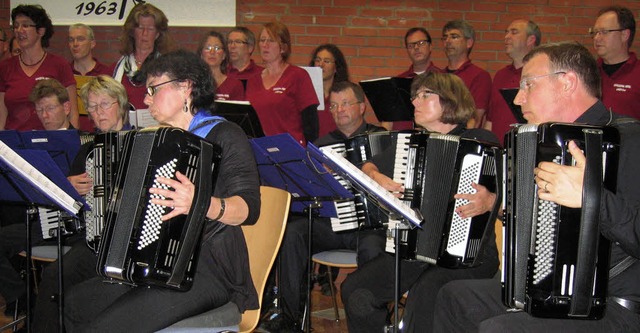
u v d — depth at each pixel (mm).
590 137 2111
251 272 2803
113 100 3654
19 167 2527
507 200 2266
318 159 2822
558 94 2340
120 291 2621
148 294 2389
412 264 3188
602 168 2105
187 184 2273
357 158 3740
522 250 2217
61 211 2895
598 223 2088
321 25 6082
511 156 2244
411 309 3051
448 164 2975
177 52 2605
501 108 4883
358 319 3234
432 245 2998
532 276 2178
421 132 3033
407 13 6059
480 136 3320
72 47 5309
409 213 2531
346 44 6086
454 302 2678
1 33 5418
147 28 4617
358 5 6070
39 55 4926
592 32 4652
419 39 5262
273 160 3369
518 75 4844
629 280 2232
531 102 2385
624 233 2072
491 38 6082
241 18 6062
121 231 2301
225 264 2504
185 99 2600
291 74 4785
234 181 2471
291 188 3535
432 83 3346
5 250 3889
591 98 2340
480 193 2947
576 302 2139
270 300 4098
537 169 2109
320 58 5223
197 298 2428
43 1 6020
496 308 2588
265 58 4797
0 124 5078
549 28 6078
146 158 2289
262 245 2799
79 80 5023
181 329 2445
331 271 4809
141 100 4609
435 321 2760
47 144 3594
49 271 3230
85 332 2346
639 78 4543
